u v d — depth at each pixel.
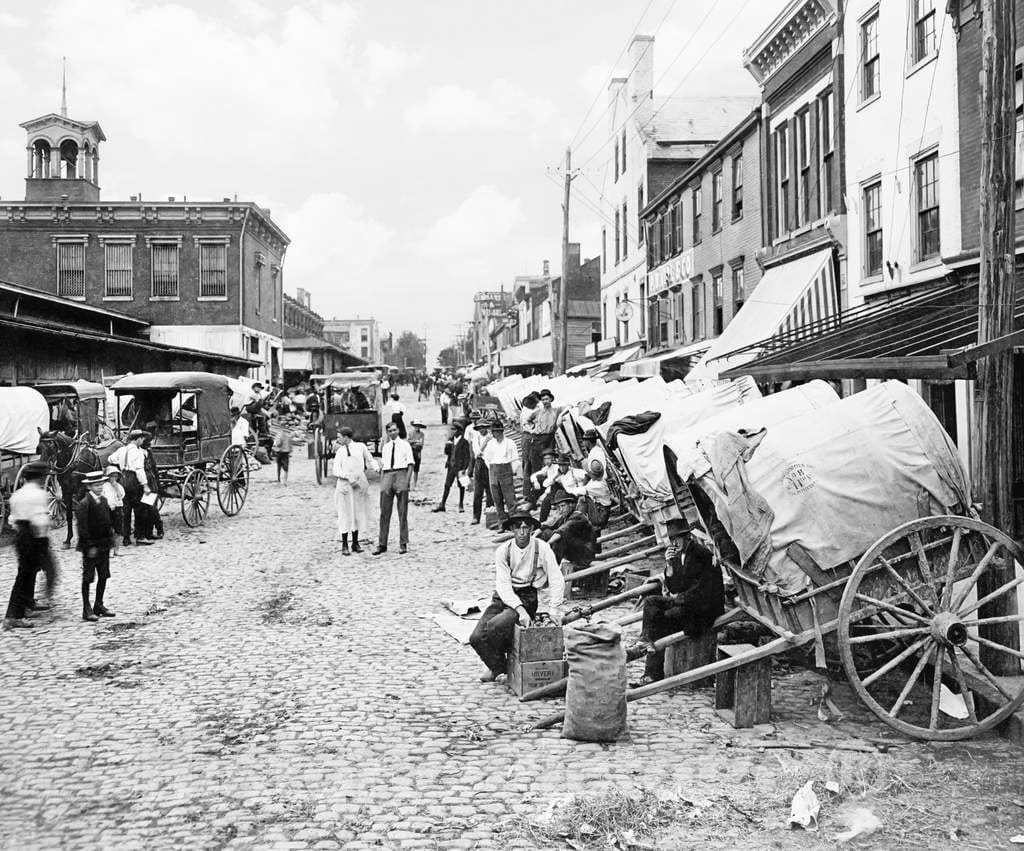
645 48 38.78
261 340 50.72
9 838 5.24
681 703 7.55
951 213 14.52
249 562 14.42
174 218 45.56
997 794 5.71
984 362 7.14
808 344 14.87
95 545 10.58
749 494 6.77
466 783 5.95
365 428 29.11
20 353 26.17
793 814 5.39
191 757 6.44
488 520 17.91
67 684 8.18
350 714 7.32
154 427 18.33
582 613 9.06
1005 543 6.74
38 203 44.69
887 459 6.86
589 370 39.28
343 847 5.09
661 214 34.25
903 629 6.60
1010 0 7.09
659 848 5.09
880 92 17.06
